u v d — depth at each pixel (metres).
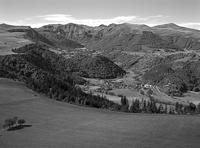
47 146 87.94
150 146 89.69
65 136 100.38
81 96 190.38
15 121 112.19
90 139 96.62
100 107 176.12
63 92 188.25
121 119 130.00
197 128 111.06
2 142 90.88
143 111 179.00
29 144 89.62
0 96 149.88
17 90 165.88
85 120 126.56
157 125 116.75
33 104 146.88
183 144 91.69
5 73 192.88
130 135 102.00
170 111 187.88
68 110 146.38
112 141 94.75
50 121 121.56
